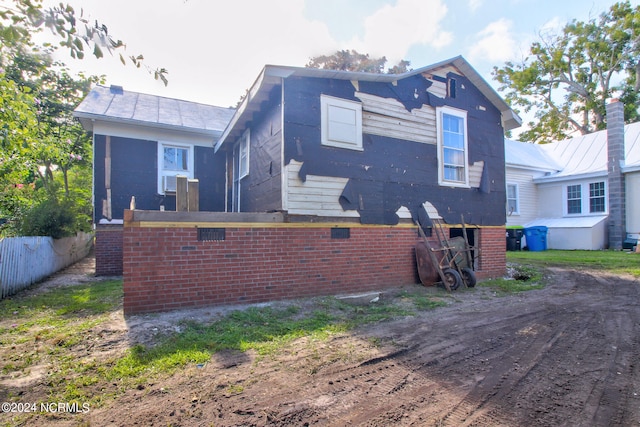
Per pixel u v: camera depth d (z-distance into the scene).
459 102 9.63
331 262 7.47
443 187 9.16
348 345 4.58
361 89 8.05
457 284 8.06
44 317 5.79
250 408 3.03
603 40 27.64
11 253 7.97
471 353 4.30
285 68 6.94
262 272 6.73
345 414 2.94
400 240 8.42
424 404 3.10
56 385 3.46
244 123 9.50
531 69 30.53
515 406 3.04
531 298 7.37
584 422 2.78
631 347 4.41
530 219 19.27
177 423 2.81
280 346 4.53
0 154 7.40
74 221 12.10
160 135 11.83
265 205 8.03
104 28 3.05
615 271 10.16
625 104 27.78
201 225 6.22
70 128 17.30
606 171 16.67
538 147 22.52
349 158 7.78
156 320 5.39
